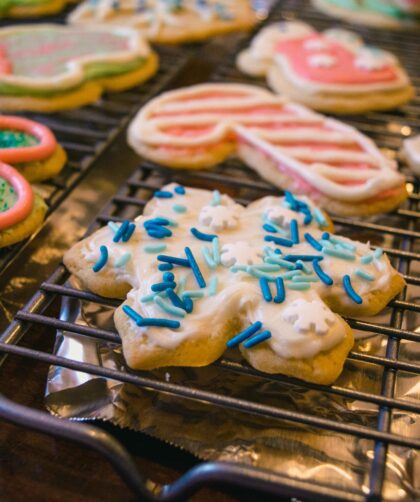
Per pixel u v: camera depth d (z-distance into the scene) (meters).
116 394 0.17
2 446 0.17
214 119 0.25
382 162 0.23
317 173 0.23
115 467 0.15
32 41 0.29
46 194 0.22
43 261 0.21
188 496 0.15
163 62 0.31
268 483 0.14
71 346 0.18
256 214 0.21
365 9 0.37
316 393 0.18
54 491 0.16
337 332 0.17
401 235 0.21
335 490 0.14
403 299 0.20
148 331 0.17
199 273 0.18
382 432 0.16
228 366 0.17
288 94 0.28
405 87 0.28
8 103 0.25
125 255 0.19
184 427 0.17
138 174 0.23
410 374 0.18
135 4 0.33
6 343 0.17
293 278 0.18
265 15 0.36
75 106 0.26
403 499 0.16
